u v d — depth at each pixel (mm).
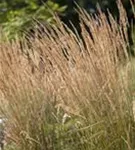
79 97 4965
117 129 4906
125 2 15570
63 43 5121
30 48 5469
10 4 10070
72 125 5141
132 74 4984
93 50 5000
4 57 5211
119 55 5039
